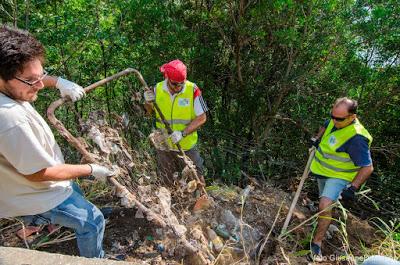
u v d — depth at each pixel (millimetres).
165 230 2904
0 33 1741
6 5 4523
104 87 5000
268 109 5992
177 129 3479
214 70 5906
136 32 5070
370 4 5188
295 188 5215
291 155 6211
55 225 2912
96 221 2268
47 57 4488
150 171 3115
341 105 3279
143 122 3664
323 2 5043
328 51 5520
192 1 5461
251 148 5652
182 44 5137
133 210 3156
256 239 3307
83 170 2096
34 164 1836
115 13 4961
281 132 6359
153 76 5086
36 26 4418
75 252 2777
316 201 4879
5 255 1524
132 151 2980
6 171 1935
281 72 5758
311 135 5984
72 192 2252
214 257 2959
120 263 1554
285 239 3455
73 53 4648
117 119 2887
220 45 5816
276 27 5352
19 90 1812
